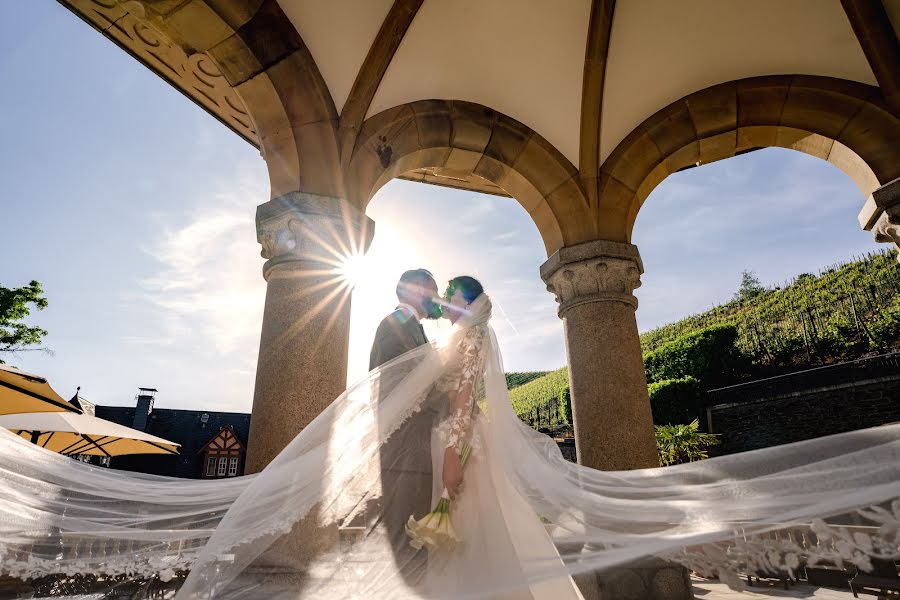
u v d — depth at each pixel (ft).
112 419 79.66
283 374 11.29
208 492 6.59
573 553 5.74
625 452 13.67
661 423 50.26
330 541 4.93
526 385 81.76
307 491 5.05
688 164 17.84
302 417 11.03
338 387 11.66
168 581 5.67
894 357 36.24
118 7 13.19
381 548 4.95
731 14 15.47
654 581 9.13
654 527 5.49
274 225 12.48
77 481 6.14
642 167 17.17
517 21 15.70
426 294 6.87
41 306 55.01
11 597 5.28
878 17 14.43
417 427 5.65
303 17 13.70
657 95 17.02
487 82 16.76
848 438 4.84
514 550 5.28
